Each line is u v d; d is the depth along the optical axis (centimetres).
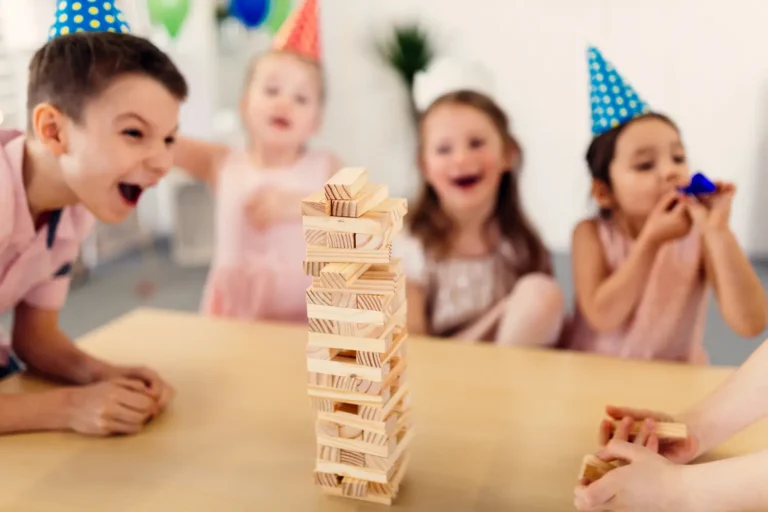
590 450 67
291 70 134
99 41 68
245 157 143
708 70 173
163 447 69
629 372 84
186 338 96
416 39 224
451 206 125
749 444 68
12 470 65
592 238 114
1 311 83
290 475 64
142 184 73
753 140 180
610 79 105
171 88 72
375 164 249
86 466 66
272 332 98
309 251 56
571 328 121
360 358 56
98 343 94
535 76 208
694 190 103
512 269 125
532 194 211
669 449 63
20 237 76
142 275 237
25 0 141
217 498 60
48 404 73
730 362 138
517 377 83
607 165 108
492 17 211
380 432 57
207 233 253
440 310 126
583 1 194
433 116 123
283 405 77
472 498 60
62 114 68
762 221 195
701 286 108
